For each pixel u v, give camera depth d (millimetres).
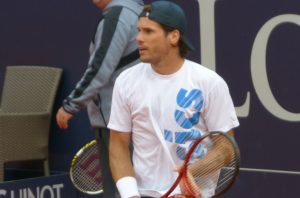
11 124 21531
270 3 17609
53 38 22344
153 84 11219
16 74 22953
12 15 23250
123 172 11516
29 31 22922
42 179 20891
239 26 18234
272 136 17891
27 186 20562
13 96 22938
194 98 11102
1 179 21562
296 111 17406
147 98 11203
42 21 22547
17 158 21672
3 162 21531
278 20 17516
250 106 18203
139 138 11445
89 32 21469
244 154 18406
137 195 11242
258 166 18203
